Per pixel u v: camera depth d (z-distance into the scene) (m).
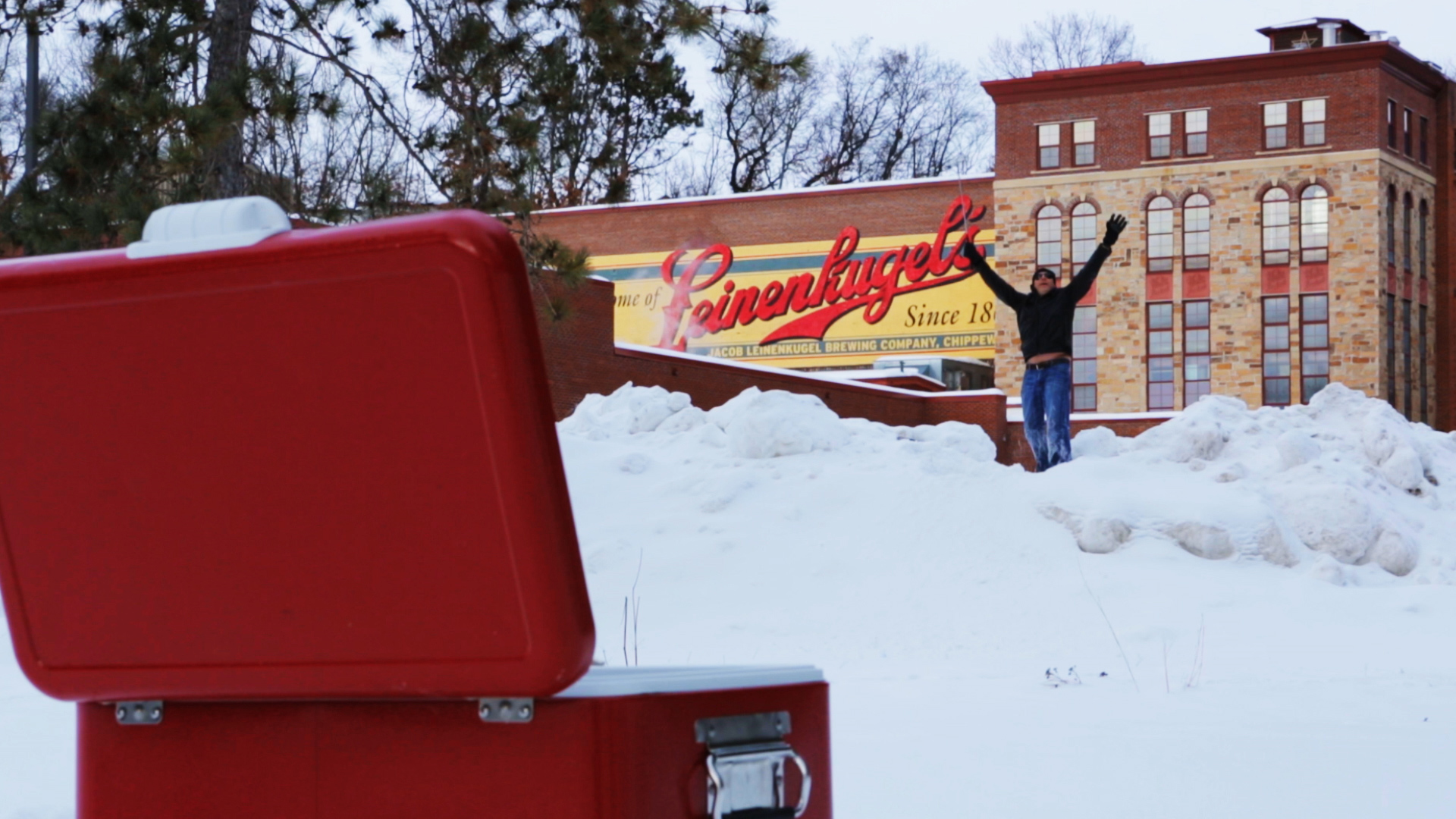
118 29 14.63
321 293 1.75
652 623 10.27
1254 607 10.25
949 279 48.44
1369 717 6.34
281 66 14.39
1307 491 12.38
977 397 35.75
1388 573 11.95
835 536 11.65
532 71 15.35
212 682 1.94
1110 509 11.70
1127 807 4.37
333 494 1.81
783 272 50.47
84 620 2.00
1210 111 46.31
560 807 1.84
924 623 10.00
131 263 1.82
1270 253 45.72
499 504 1.72
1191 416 13.85
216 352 1.83
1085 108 47.31
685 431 14.80
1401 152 46.62
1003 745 5.50
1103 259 13.83
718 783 1.95
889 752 5.36
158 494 1.92
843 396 33.06
